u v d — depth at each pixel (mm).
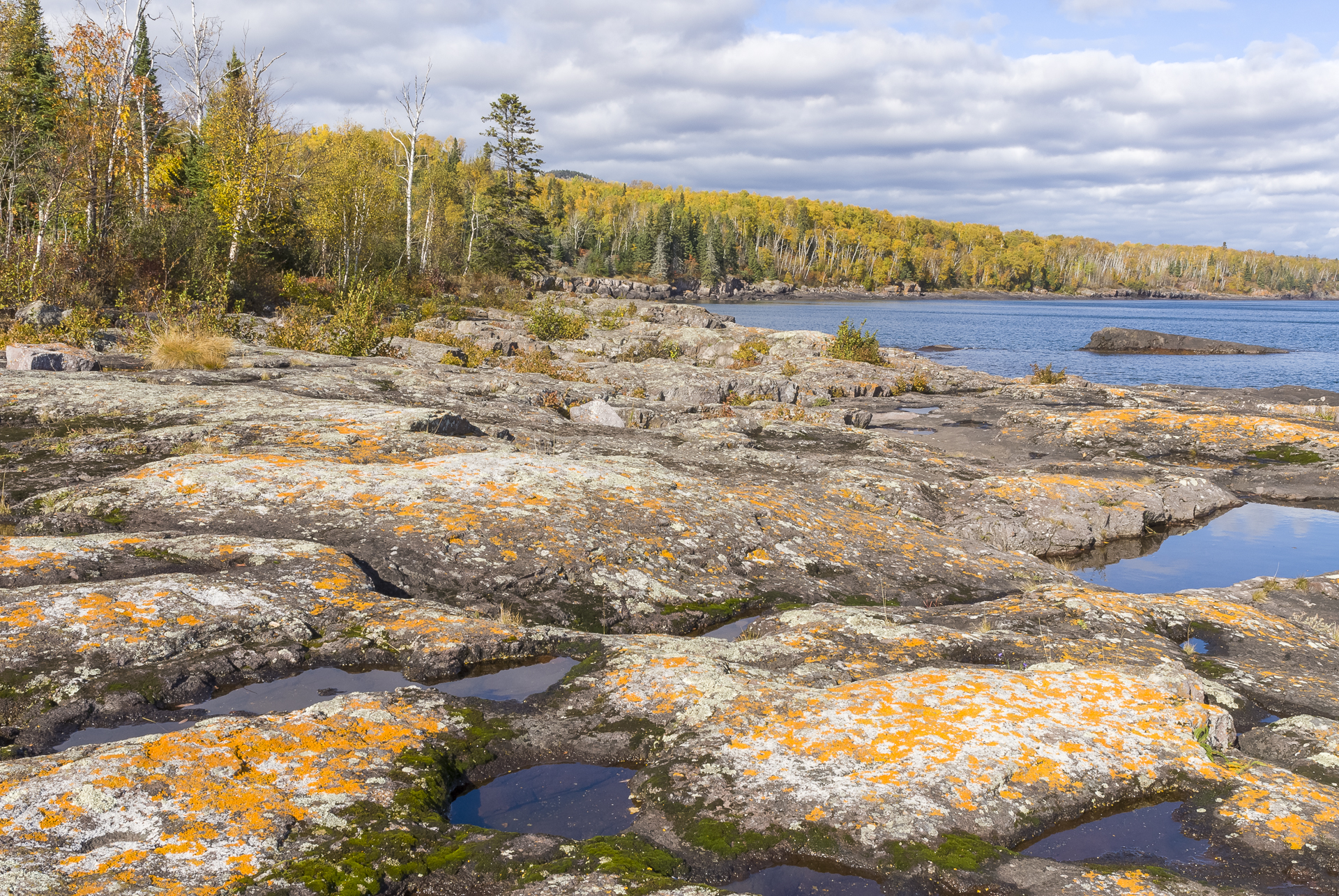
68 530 8203
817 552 10180
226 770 4422
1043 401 28906
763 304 151625
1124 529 14336
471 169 124812
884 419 25531
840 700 5664
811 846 4234
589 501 9930
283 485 9477
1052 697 5730
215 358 17938
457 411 16609
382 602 7172
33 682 5512
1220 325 103562
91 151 33219
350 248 52875
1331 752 5445
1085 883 3926
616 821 4609
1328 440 19500
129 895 3443
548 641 6871
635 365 30703
